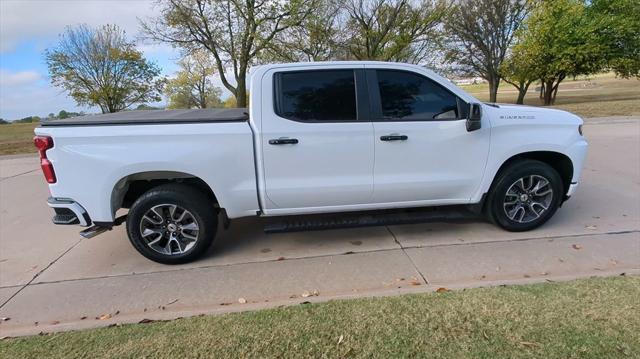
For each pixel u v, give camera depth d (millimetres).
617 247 3695
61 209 3525
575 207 4848
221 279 3463
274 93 3562
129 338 2549
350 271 3482
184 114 4000
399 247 3930
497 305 2689
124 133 3400
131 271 3705
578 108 17078
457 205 4191
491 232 4195
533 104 30359
